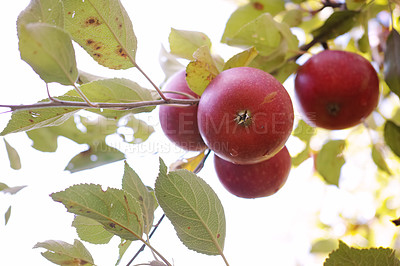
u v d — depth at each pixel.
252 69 0.56
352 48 0.71
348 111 0.62
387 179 0.82
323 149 0.73
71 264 0.56
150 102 0.55
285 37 0.63
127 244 0.58
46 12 0.51
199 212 0.54
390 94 0.73
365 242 0.84
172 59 0.69
